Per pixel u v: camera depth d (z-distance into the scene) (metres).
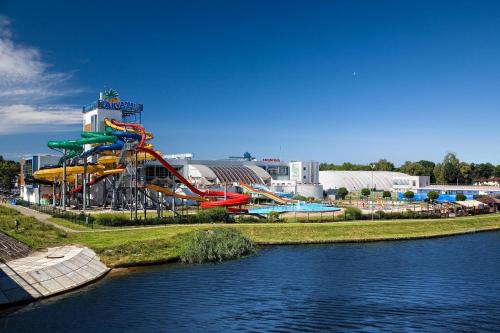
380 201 178.50
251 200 160.50
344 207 136.75
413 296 50.69
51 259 59.41
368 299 49.44
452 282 57.06
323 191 199.25
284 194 174.88
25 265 55.56
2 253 59.19
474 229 110.06
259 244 85.81
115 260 65.88
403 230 100.19
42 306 46.28
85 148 154.12
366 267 65.81
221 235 77.06
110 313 44.25
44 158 162.12
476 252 79.38
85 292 51.75
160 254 69.94
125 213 114.50
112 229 83.81
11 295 47.16
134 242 72.25
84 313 44.22
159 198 114.00
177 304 47.38
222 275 60.41
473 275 60.94
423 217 117.75
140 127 120.19
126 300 48.69
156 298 49.47
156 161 163.38
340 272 62.34
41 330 39.62
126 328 40.34
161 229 84.94
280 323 42.03
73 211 119.25
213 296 50.31
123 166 122.88
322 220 105.56
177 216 97.19
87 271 58.72
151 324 41.41
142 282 56.53
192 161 189.12
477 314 44.69
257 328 40.72
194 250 69.94
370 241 91.31
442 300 49.22
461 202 144.88
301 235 90.56
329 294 51.25
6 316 43.12
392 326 41.41
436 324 41.91
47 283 51.56
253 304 47.47
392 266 66.62
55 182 132.75
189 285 55.06
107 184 145.12
